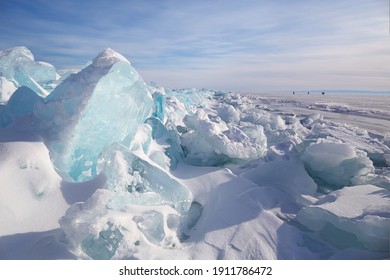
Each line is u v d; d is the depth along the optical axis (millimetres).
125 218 3148
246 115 13414
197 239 3643
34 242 3049
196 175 5516
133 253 2992
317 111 23516
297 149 6449
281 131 9398
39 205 3500
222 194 4598
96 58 4297
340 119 17234
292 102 37406
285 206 4312
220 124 7816
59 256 2809
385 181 4922
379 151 7219
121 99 4477
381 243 3213
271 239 3475
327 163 5234
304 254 3301
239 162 6289
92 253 3016
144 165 4207
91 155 4430
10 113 4832
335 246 3510
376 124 14930
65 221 2912
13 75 6961
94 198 3078
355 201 3801
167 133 6488
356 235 3363
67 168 4203
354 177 5121
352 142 8102
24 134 4090
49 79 8078
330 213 3529
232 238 3490
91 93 3982
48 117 4312
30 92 4961
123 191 3727
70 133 4012
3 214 3199
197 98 25297
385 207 3498
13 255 2869
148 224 3350
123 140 4809
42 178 3646
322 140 6195
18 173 3551
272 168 5211
